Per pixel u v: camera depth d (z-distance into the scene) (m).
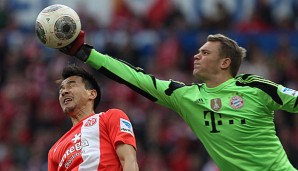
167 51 55.28
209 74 25.31
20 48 57.31
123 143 23.95
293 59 55.62
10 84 54.81
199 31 56.53
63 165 24.34
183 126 49.03
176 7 58.62
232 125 24.61
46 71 54.81
